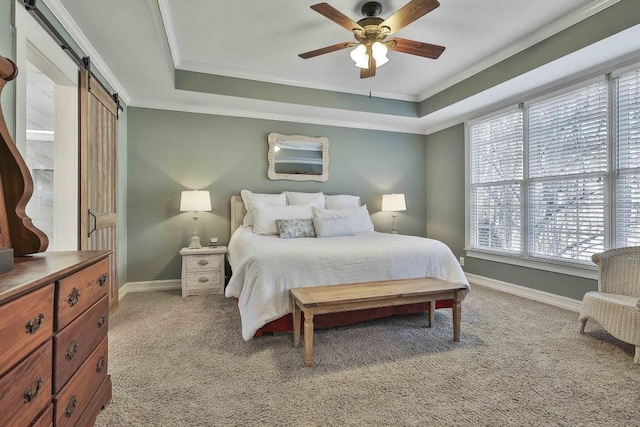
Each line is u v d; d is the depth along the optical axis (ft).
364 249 8.50
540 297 10.89
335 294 6.89
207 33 9.04
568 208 10.17
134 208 12.28
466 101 12.19
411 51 8.03
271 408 5.01
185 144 12.89
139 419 4.72
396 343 7.45
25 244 4.05
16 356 2.69
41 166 9.39
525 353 6.92
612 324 6.94
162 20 8.05
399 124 15.75
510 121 12.18
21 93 5.08
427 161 16.71
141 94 11.64
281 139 14.10
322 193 14.11
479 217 13.64
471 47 9.96
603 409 4.99
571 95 10.05
